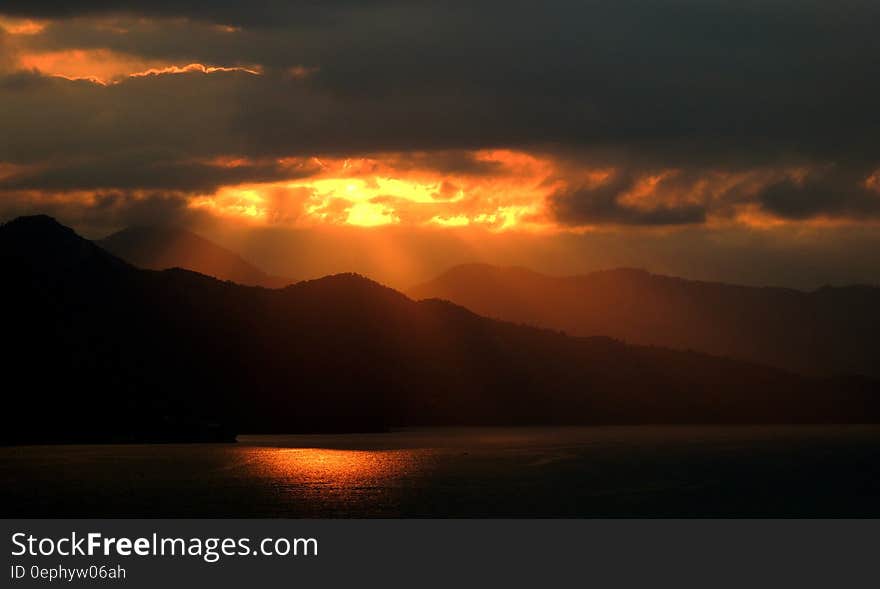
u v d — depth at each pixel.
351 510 109.19
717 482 143.75
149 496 118.31
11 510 106.50
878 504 120.31
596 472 157.88
